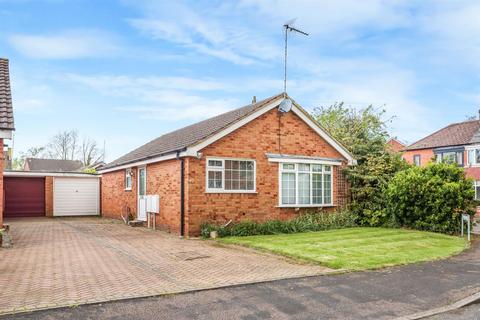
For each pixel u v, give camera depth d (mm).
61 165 56500
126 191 21734
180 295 6906
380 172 18516
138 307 6223
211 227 14508
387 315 6125
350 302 6707
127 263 9570
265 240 13234
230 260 10039
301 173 17422
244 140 15875
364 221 18266
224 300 6672
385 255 10758
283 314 6059
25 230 17047
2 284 7438
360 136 21250
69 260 9883
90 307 6168
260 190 16188
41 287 7242
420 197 16500
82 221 22156
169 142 19312
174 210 15625
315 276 8414
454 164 17109
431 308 6508
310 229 16344
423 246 12508
